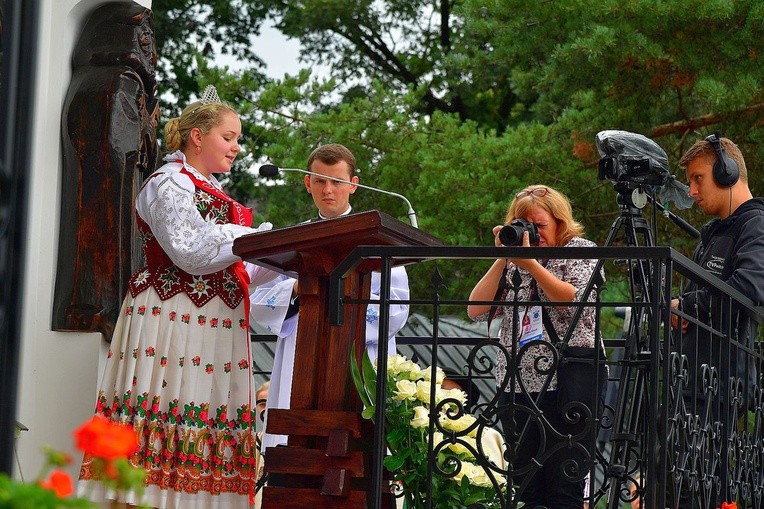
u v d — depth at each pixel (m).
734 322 6.05
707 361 5.53
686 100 13.84
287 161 14.97
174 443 5.38
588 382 5.80
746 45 12.59
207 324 5.50
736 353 5.87
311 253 5.22
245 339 5.59
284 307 6.62
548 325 5.91
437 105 23.39
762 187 13.68
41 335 6.50
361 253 5.02
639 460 5.40
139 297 5.50
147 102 7.09
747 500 6.15
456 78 22.05
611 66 13.12
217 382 5.50
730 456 5.75
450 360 15.80
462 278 14.41
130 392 5.38
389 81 24.11
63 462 2.60
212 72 16.30
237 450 5.49
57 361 6.49
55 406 6.45
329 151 6.98
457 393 5.45
